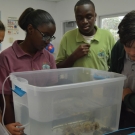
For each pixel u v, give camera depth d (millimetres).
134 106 776
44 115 634
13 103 867
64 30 4383
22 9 3975
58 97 646
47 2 4312
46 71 978
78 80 1091
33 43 980
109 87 761
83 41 1368
